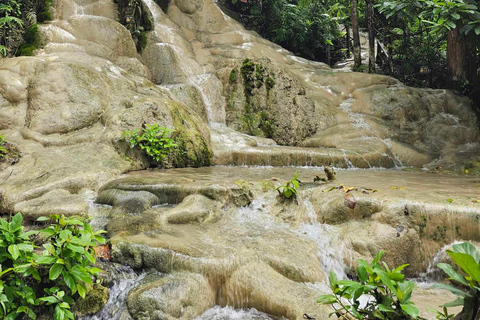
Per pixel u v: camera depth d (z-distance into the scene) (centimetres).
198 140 734
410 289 251
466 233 404
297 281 361
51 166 543
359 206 440
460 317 240
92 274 338
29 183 496
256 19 1442
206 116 929
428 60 1315
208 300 344
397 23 1411
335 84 1079
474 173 768
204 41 1137
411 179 634
